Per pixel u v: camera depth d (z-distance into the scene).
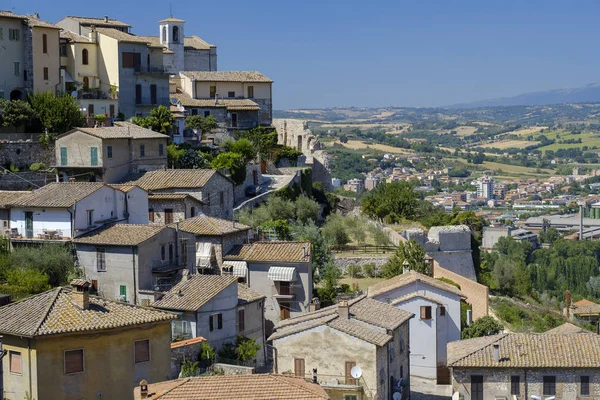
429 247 121.12
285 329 72.81
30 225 86.81
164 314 60.72
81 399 56.56
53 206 85.38
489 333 90.81
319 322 70.31
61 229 85.62
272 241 94.38
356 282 106.06
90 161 104.88
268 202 123.19
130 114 129.75
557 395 73.69
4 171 103.56
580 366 73.31
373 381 68.62
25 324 56.22
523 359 74.25
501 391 73.88
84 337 56.75
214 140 139.25
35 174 105.44
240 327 80.81
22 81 117.25
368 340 68.62
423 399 80.94
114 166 106.19
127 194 93.12
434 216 147.50
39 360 55.19
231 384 51.81
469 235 124.19
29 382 55.22
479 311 104.94
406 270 104.31
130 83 129.50
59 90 121.12
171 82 153.00
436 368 88.81
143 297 80.69
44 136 109.31
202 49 172.38
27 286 77.44
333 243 119.88
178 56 167.25
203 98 150.75
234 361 75.88
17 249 84.00
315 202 135.75
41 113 112.94
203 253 90.56
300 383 53.75
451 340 89.81
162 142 112.94
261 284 90.31
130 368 58.59
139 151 109.56
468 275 123.31
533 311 121.06
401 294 90.19
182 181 104.12
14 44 116.00
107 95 127.38
